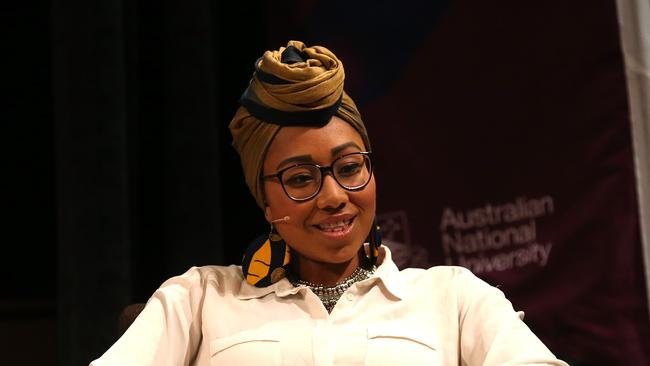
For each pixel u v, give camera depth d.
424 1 5.36
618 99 4.49
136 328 3.09
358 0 5.66
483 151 5.05
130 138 5.86
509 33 4.96
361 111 5.61
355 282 3.17
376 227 3.20
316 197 2.99
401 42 5.46
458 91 5.18
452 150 5.20
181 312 3.15
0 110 6.23
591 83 4.59
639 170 4.42
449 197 5.20
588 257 4.57
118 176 5.59
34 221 6.20
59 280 5.57
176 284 3.25
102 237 5.54
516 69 4.92
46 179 6.21
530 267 4.80
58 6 5.68
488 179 5.02
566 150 4.69
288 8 5.98
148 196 6.03
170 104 5.91
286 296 3.13
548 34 4.78
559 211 4.70
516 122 4.91
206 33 5.92
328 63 3.05
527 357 2.81
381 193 5.50
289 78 2.97
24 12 6.28
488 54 5.05
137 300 5.90
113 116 5.61
